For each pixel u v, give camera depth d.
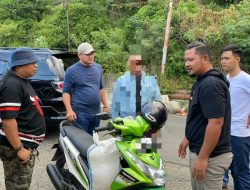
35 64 3.76
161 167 3.36
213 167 3.42
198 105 3.42
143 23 15.81
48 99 7.48
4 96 3.56
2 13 22.17
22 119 3.74
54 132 8.30
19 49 3.70
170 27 14.52
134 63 4.15
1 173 5.73
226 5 17.55
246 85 4.53
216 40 13.14
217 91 3.25
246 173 4.59
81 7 19.73
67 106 5.36
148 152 3.42
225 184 5.32
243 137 4.53
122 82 4.21
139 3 19.06
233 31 13.02
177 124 9.32
